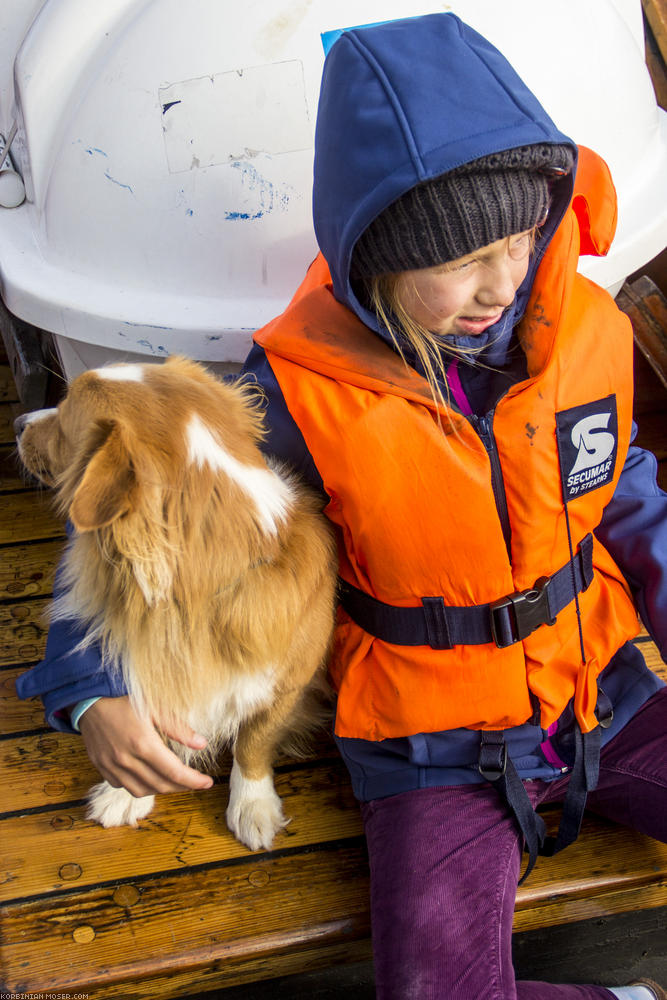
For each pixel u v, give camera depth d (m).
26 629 2.33
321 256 1.75
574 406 1.57
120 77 1.87
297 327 1.55
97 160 1.93
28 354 2.74
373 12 1.81
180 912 1.79
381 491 1.52
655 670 2.26
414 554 1.56
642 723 1.85
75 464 1.40
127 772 1.62
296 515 1.62
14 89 2.19
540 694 1.67
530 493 1.55
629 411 1.70
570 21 1.96
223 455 1.49
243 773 1.92
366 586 1.68
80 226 2.01
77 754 2.06
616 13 2.11
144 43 1.85
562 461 1.57
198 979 1.79
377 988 1.55
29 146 2.08
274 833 1.92
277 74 1.81
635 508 1.85
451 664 1.64
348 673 1.73
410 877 1.60
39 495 2.72
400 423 1.50
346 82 1.35
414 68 1.31
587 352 1.59
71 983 1.68
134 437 1.38
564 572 1.66
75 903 1.80
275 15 1.80
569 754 1.77
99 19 1.98
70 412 1.51
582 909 1.94
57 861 1.86
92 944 1.73
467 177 1.28
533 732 1.74
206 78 1.82
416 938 1.53
